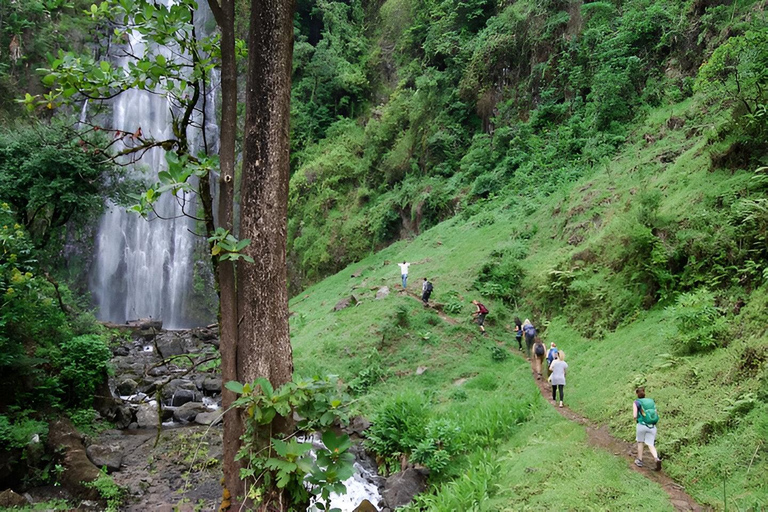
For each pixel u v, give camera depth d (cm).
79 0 3238
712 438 754
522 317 1667
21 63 2955
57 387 1140
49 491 920
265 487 507
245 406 545
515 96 2727
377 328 1691
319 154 3788
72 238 3116
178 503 877
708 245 1122
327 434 476
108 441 1127
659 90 2033
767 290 936
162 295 3469
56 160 1512
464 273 1938
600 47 2284
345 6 4362
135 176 2783
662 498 671
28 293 1185
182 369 1744
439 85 3177
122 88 564
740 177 1195
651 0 2222
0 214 1211
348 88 3972
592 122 2188
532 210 2098
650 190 1466
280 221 614
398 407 1141
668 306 1134
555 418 1023
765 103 1220
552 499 712
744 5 1844
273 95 613
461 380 1409
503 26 2872
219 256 576
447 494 797
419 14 3662
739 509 602
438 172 2961
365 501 858
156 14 561
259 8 618
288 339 611
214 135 3597
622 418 915
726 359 879
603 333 1298
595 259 1523
